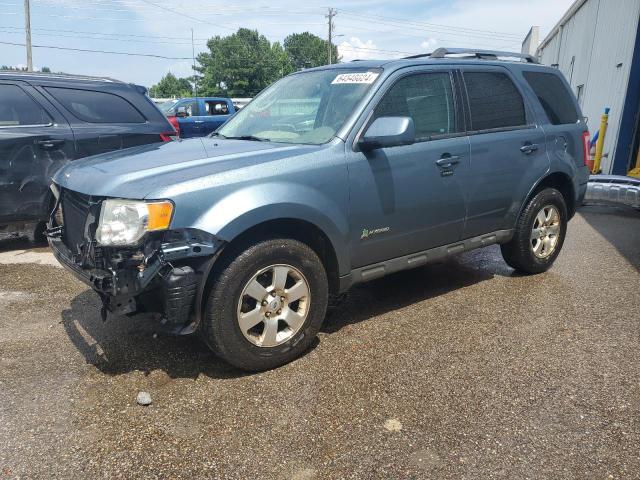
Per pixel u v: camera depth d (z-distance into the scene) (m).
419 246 4.07
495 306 4.37
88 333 3.86
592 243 6.48
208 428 2.73
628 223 7.71
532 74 4.98
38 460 2.49
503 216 4.68
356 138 3.57
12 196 5.67
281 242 3.21
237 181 3.05
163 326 2.98
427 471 2.42
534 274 5.21
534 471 2.41
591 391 3.06
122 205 2.86
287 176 3.22
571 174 5.14
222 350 3.10
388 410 2.88
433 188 3.99
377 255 3.81
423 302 4.48
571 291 4.72
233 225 2.96
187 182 2.92
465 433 2.69
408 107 3.90
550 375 3.24
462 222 4.31
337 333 3.87
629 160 11.22
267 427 2.74
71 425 2.75
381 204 3.69
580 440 2.63
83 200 3.21
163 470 2.43
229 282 3.03
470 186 4.26
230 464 2.47
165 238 2.84
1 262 5.66
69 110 6.01
